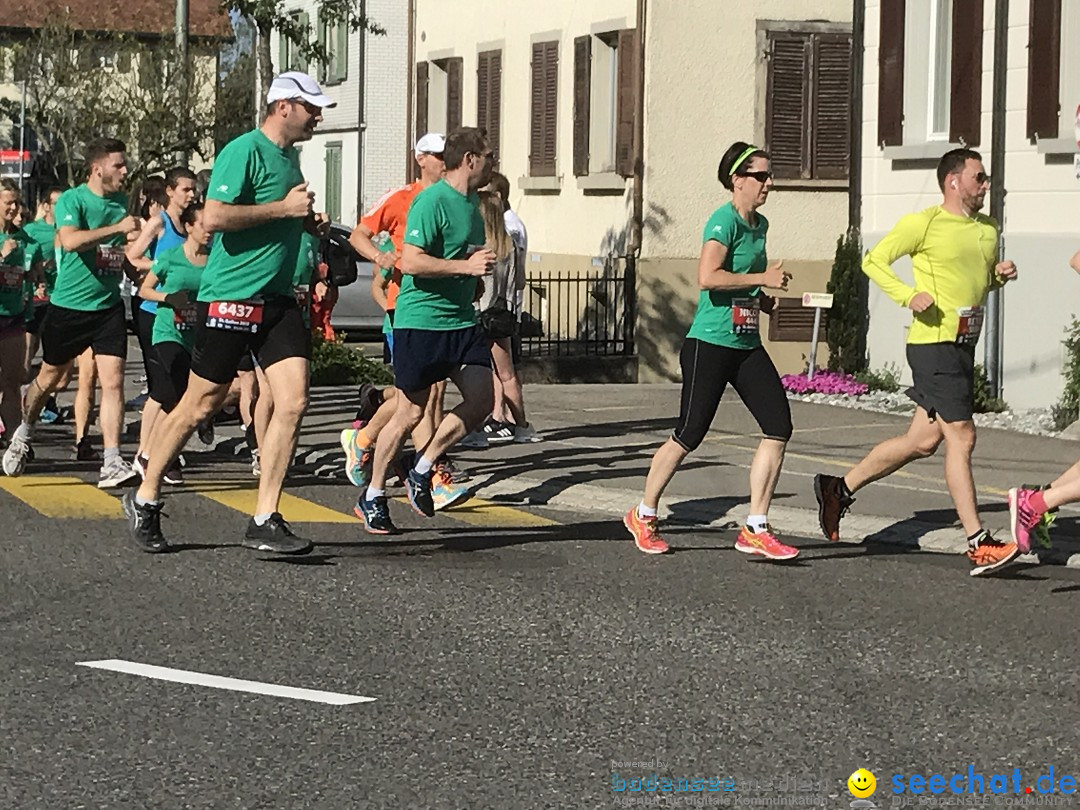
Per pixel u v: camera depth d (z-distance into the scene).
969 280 10.18
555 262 26.64
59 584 9.34
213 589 9.27
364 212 39.22
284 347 10.06
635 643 8.18
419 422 11.37
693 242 24.25
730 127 24.31
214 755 6.35
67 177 50.34
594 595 9.28
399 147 39.44
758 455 10.48
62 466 14.23
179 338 12.82
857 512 11.96
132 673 7.50
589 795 5.93
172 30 59.03
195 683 7.35
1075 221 18.05
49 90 50.41
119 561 10.00
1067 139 17.89
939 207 10.25
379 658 7.82
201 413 10.16
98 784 6.01
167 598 9.02
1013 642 8.32
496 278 15.22
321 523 11.61
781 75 24.44
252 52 49.34
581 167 25.83
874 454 10.74
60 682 7.34
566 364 23.77
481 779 6.10
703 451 15.05
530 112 27.47
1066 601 9.33
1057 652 8.12
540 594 9.27
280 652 7.91
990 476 13.75
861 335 21.02
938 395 10.12
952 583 9.82
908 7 20.25
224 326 9.91
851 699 7.23
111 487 12.95
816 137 24.59
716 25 24.20
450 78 30.30
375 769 6.20
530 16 27.58
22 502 12.21
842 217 24.80
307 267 10.82
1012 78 18.78
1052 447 15.52
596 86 25.64
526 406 18.77
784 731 6.74
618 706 7.07
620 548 10.81
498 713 6.95
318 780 6.07
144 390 20.34
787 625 8.62
